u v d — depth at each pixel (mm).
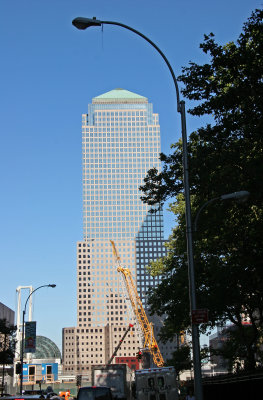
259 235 24688
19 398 20094
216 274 30188
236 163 24656
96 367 41469
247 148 24938
